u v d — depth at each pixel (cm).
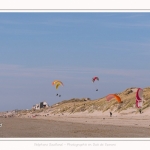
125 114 5319
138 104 4647
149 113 4850
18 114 11056
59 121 5084
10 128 3588
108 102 6581
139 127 3391
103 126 3641
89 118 5634
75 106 8106
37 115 9538
